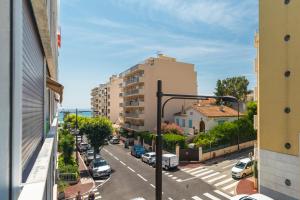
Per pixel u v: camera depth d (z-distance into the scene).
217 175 25.09
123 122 56.69
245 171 24.17
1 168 1.97
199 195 19.86
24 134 3.94
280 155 14.98
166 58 48.69
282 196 14.82
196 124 40.06
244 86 57.62
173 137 33.53
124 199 19.52
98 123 31.61
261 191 16.31
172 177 24.67
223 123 37.00
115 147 45.03
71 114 72.25
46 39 6.27
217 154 33.00
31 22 4.94
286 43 14.62
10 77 2.29
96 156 32.34
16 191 2.38
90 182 23.97
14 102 2.33
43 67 7.50
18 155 2.45
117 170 28.20
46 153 5.16
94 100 104.19
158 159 6.01
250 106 38.00
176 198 19.27
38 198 2.56
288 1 14.51
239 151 35.56
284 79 14.77
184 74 47.84
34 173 3.69
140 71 47.81
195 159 31.19
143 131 44.88
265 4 15.96
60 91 9.95
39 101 6.42
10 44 2.28
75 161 30.03
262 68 16.25
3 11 2.04
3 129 2.03
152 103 45.62
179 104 47.16
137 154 35.28
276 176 15.23
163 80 46.47
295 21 14.12
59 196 19.52
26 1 4.29
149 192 21.02
